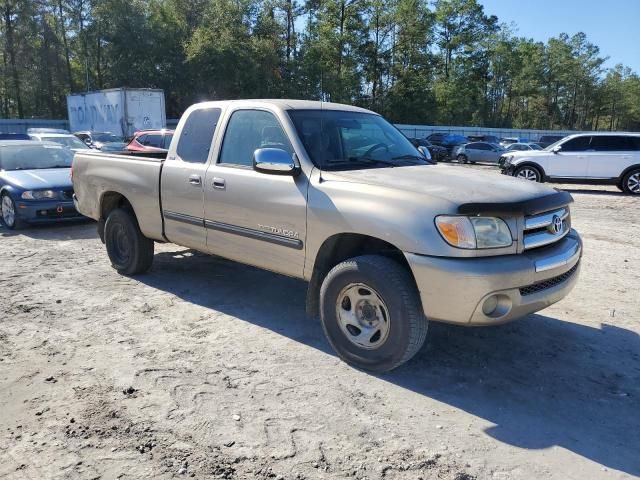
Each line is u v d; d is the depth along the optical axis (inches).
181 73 1839.3
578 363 164.4
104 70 2122.3
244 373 155.3
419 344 146.6
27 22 2027.6
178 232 213.6
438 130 1972.2
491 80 3053.6
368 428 128.1
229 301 216.8
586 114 3858.3
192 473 111.3
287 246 171.3
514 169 684.7
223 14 1786.4
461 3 2679.6
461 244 135.6
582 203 539.8
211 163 197.8
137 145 660.7
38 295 223.6
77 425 128.1
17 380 150.1
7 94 2176.4
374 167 177.0
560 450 120.8
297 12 2148.1
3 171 392.8
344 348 159.3
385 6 2311.8
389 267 146.2
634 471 113.9
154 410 134.9
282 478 110.0
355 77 2277.3
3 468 112.7
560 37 3506.4
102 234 261.4
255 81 1795.0
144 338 179.6
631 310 211.0
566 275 157.9
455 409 137.4
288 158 163.0
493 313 139.4
